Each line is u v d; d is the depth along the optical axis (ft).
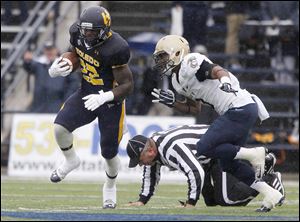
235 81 77.00
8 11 183.11
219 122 76.59
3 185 124.06
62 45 164.66
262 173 77.20
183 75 76.64
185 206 78.79
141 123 144.77
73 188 121.29
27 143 147.54
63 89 153.99
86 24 76.64
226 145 76.33
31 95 161.58
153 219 65.00
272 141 157.79
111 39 78.23
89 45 78.18
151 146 79.51
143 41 167.02
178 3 164.96
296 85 164.66
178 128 79.71
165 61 77.61
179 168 79.05
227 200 83.76
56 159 146.30
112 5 185.37
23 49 158.20
